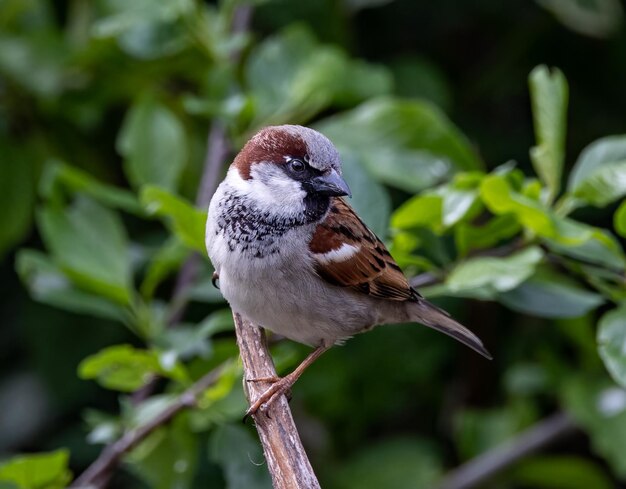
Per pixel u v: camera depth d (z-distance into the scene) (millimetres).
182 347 8109
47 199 8859
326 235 7633
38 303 10922
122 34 9977
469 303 11703
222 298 8773
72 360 10828
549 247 8023
